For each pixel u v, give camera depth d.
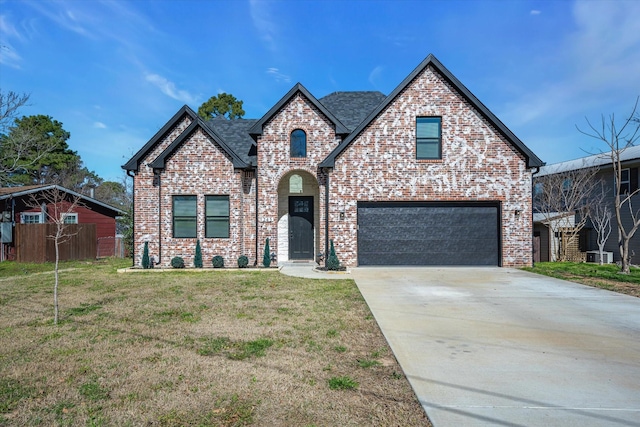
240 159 14.16
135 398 3.74
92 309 7.46
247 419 3.34
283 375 4.25
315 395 3.78
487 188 13.90
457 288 9.73
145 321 6.54
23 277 12.20
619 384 4.04
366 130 14.01
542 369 4.45
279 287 9.91
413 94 14.05
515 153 13.90
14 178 35.97
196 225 14.27
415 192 13.93
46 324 6.37
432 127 14.10
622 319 6.72
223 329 6.03
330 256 13.04
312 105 14.62
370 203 14.03
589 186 20.52
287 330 5.96
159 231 14.29
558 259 19.75
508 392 3.84
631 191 19.19
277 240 14.77
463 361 4.68
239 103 45.97
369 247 14.00
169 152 14.19
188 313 7.10
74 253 18.59
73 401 3.69
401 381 4.12
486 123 13.96
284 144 14.54
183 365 4.55
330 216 13.93
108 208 23.58
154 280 11.29
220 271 13.13
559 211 21.14
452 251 13.99
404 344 5.31
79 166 45.25
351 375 4.27
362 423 3.29
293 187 15.58
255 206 14.68
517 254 13.82
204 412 3.46
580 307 7.63
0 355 4.91
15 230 18.06
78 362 4.67
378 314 6.99
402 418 3.37
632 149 20.62
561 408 3.52
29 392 3.88
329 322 6.45
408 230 14.02
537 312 7.20
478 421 3.28
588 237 21.14
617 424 3.24
